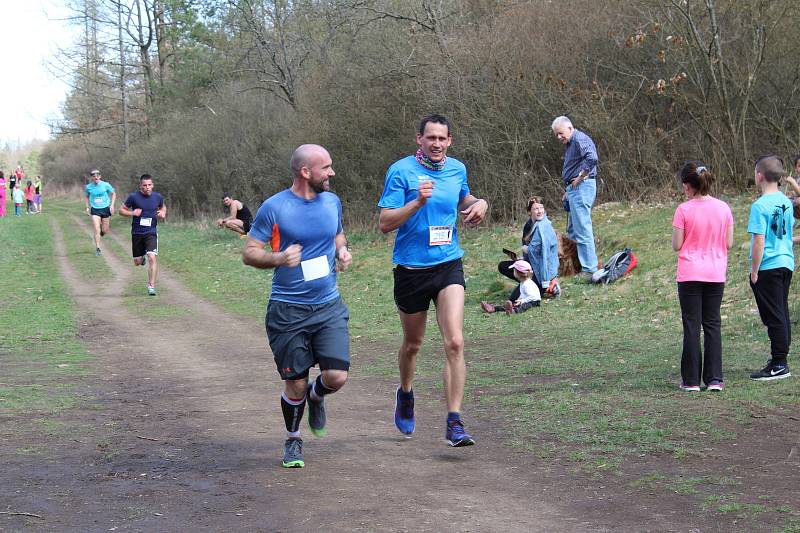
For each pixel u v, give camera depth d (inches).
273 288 196.4
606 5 713.0
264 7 1125.7
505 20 766.5
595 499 167.0
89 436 229.5
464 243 660.1
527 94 713.0
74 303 578.2
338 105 875.4
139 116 1728.6
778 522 149.3
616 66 711.1
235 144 1149.7
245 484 182.5
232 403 279.9
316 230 192.2
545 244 470.0
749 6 644.1
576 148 496.4
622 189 660.7
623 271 478.0
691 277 257.4
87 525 156.1
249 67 1218.0
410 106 823.7
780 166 267.4
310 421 204.7
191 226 1155.9
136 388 311.0
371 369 339.9
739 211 549.3
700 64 661.3
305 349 194.9
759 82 661.9
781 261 265.6
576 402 251.3
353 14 906.1
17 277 719.1
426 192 198.1
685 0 626.2
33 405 272.2
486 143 728.3
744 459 189.3
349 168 866.1
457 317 205.6
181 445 219.8
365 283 615.8
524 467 191.5
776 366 269.7
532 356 345.1
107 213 876.0
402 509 163.9
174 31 1417.3
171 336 453.4
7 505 167.8
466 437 203.3
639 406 242.7
